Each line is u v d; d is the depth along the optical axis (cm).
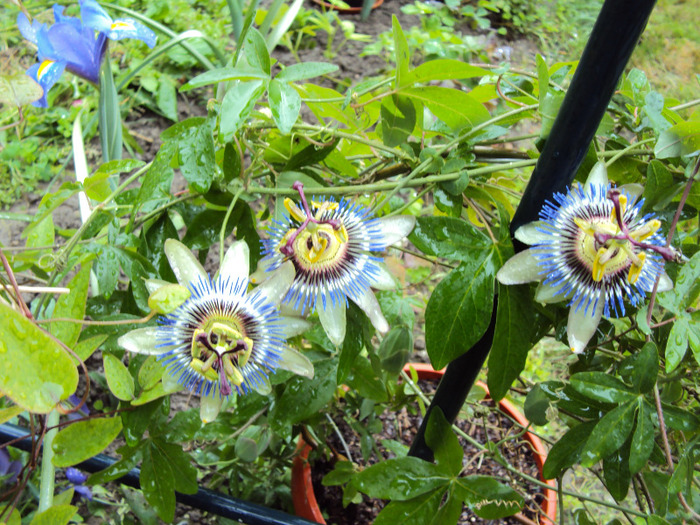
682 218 38
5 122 86
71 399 54
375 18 115
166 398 37
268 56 33
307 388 41
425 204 85
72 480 51
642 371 33
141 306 36
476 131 38
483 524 52
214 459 53
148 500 37
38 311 39
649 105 37
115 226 37
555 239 32
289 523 42
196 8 109
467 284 33
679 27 113
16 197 82
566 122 30
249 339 29
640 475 41
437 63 36
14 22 95
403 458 37
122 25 42
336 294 31
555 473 36
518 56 111
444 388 40
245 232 38
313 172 41
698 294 33
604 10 27
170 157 35
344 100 37
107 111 52
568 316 34
